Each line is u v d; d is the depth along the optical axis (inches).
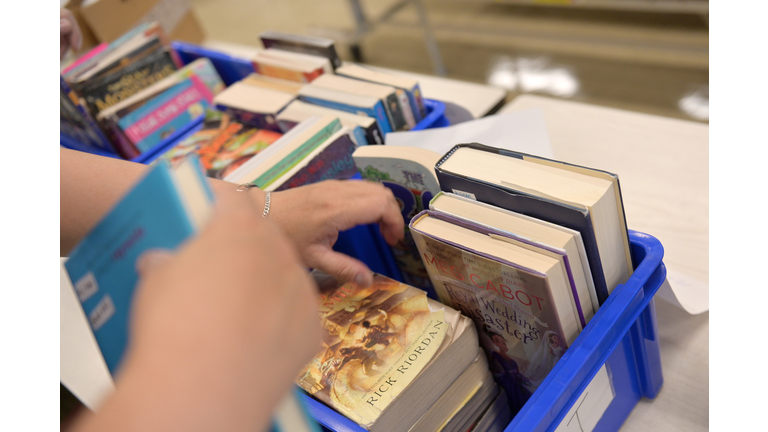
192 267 8.8
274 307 9.0
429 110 41.8
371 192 27.3
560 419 20.1
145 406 8.2
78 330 26.5
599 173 22.0
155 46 53.7
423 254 25.1
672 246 32.7
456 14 140.9
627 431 26.0
